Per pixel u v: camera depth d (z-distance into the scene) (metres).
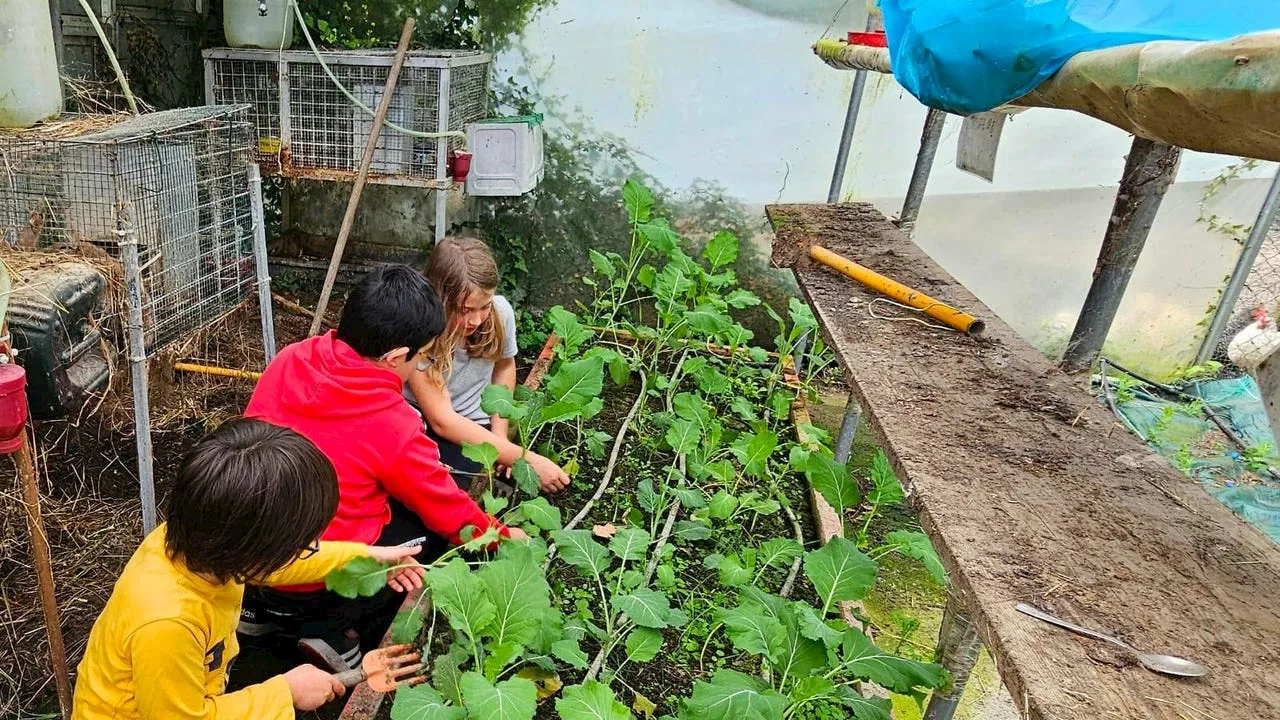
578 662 1.76
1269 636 1.02
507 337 2.77
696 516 2.53
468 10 4.09
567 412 2.47
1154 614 1.05
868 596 2.77
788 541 2.29
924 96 1.54
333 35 3.94
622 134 4.27
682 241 4.42
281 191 4.52
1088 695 0.89
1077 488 1.36
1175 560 1.17
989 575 1.10
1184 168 4.04
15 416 1.54
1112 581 1.11
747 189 4.30
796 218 3.11
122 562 2.41
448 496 2.04
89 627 2.18
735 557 2.18
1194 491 1.38
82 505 2.62
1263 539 1.24
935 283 2.43
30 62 2.30
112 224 2.20
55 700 1.96
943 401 1.68
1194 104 0.94
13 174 2.16
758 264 4.42
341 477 1.95
